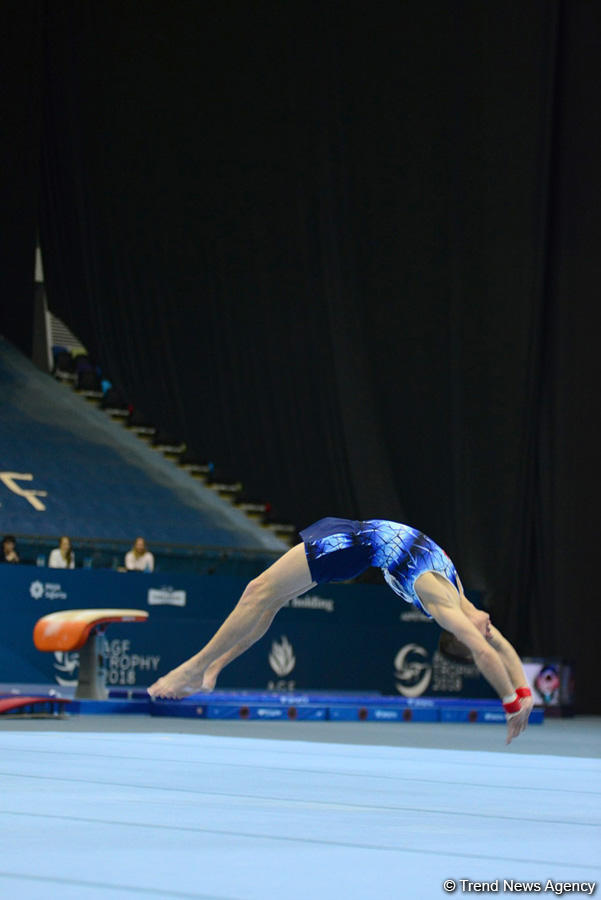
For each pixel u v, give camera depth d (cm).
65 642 1416
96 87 2506
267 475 2302
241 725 1332
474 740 1159
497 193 2092
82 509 2117
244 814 457
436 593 637
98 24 2505
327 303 2236
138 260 2464
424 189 2166
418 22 2173
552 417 2077
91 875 324
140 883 312
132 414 2450
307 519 2248
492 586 2088
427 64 2167
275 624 1758
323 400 2238
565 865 349
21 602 1598
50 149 2541
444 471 2136
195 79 2409
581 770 744
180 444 2400
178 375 2411
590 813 486
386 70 2209
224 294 2361
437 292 2147
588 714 2016
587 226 2052
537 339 2055
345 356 2214
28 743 898
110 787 555
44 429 2302
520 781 644
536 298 2052
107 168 2495
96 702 1452
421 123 2172
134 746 884
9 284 2494
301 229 2278
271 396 2305
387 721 1542
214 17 2389
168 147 2434
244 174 2348
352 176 2238
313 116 2275
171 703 1447
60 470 2202
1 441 2212
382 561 648
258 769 684
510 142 2080
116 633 1647
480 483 2102
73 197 2530
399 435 2184
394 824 436
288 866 341
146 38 2456
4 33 2505
